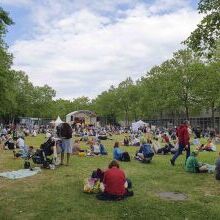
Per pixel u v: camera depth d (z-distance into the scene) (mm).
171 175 17078
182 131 20531
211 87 66688
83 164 21438
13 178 16109
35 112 104938
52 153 19906
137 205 11211
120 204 11336
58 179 15852
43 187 14039
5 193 12977
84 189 12953
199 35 18469
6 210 10719
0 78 45375
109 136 56438
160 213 10367
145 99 81688
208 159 25125
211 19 18047
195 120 95500
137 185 14516
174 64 72438
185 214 10297
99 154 27203
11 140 32500
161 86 74312
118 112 109938
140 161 22594
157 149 28250
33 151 24062
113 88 116375
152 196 12539
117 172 12062
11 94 57469
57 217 10016
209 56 18891
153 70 79750
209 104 69312
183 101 71688
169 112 90438
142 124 76062
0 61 46156
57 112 131250
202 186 14430
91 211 10586
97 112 123688
